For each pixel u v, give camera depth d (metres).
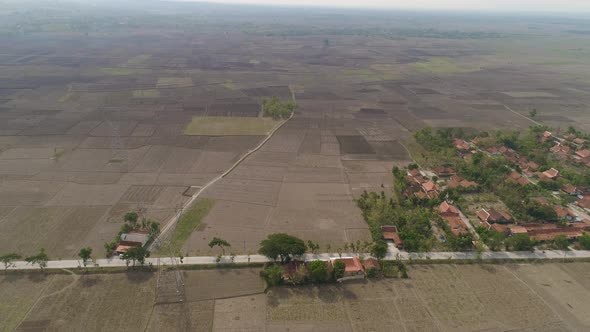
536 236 96.12
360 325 69.75
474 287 79.69
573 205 115.44
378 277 81.75
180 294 75.25
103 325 68.12
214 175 125.75
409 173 131.12
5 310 70.50
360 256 87.62
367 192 118.00
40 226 95.56
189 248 88.94
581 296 78.19
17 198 108.00
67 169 126.69
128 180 120.50
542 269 85.75
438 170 131.12
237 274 81.38
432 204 108.00
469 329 69.62
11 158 133.50
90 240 90.69
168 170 128.38
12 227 94.81
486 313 73.19
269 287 77.88
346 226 100.00
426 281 80.94
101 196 110.56
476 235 97.31
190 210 104.62
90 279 78.44
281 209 106.88
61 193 111.44
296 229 98.00
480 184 123.31
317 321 70.38
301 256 87.25
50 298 73.50
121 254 85.19
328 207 108.75
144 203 107.44
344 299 75.56
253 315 71.25
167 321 69.38
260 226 98.69
